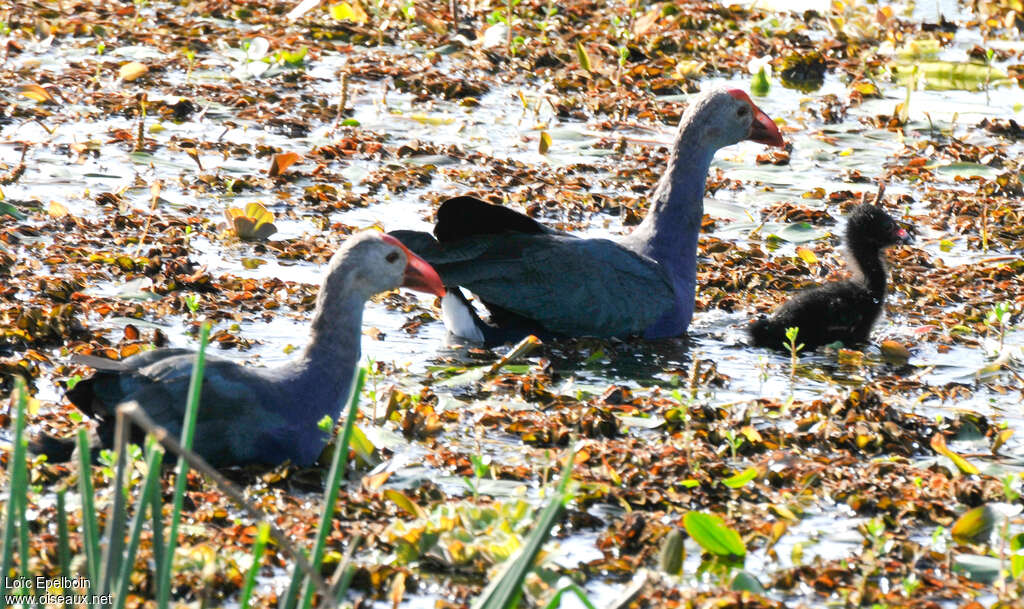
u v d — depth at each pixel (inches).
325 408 359.3
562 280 468.8
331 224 568.4
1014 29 965.8
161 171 621.0
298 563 228.2
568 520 341.1
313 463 361.1
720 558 326.6
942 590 312.5
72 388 340.5
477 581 310.2
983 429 410.9
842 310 484.1
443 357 455.2
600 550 328.2
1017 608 298.7
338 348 360.8
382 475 348.8
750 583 310.8
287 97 738.8
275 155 618.5
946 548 336.2
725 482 359.9
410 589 305.7
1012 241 600.7
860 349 493.7
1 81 721.6
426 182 632.4
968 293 539.8
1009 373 465.1
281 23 882.1
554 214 600.1
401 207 595.8
